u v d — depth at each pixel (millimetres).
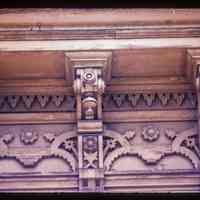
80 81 8586
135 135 8805
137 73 8906
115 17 8523
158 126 8859
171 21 8539
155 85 8930
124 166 8641
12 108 8922
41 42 8539
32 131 8844
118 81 8914
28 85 8938
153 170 8609
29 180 8586
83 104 8633
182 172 8586
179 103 8914
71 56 8562
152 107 8914
